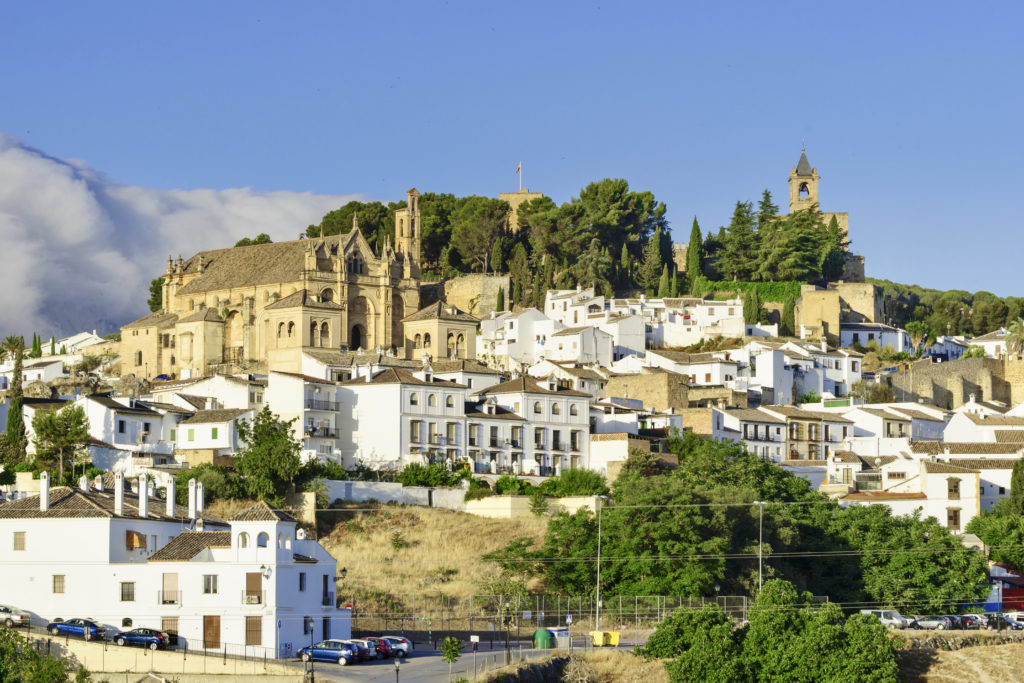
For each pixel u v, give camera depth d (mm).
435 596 157750
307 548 135875
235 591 129250
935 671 135500
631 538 160500
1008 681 133125
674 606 152125
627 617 152125
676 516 160500
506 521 180875
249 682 119250
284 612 129875
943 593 162000
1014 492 187250
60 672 114625
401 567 166500
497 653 132125
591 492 184750
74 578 134000
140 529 138250
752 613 137250
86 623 129625
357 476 191125
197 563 130750
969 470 188625
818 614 134000
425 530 177875
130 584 132375
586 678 128250
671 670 129750
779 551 167125
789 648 130375
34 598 134500
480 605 155625
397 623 148625
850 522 172750
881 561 166875
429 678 119062
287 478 176875
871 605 161625
